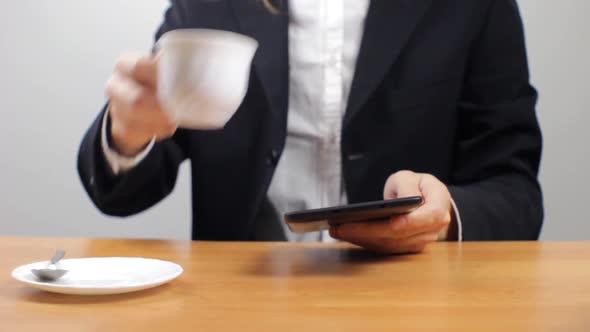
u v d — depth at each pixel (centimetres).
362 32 118
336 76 118
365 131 112
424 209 67
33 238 86
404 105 112
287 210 116
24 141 198
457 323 40
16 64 197
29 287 51
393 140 112
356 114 109
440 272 61
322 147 116
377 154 111
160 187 114
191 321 41
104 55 197
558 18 196
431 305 46
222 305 46
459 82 116
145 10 196
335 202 116
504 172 109
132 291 49
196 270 61
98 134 85
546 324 40
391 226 66
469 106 118
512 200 97
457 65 115
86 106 198
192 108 50
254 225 116
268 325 40
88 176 92
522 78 118
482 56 118
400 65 114
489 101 116
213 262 67
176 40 48
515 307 45
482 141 113
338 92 117
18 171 199
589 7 196
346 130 110
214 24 118
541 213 100
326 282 55
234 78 50
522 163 109
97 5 196
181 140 121
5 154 199
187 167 197
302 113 118
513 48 118
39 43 197
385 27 112
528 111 114
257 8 117
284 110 112
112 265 57
